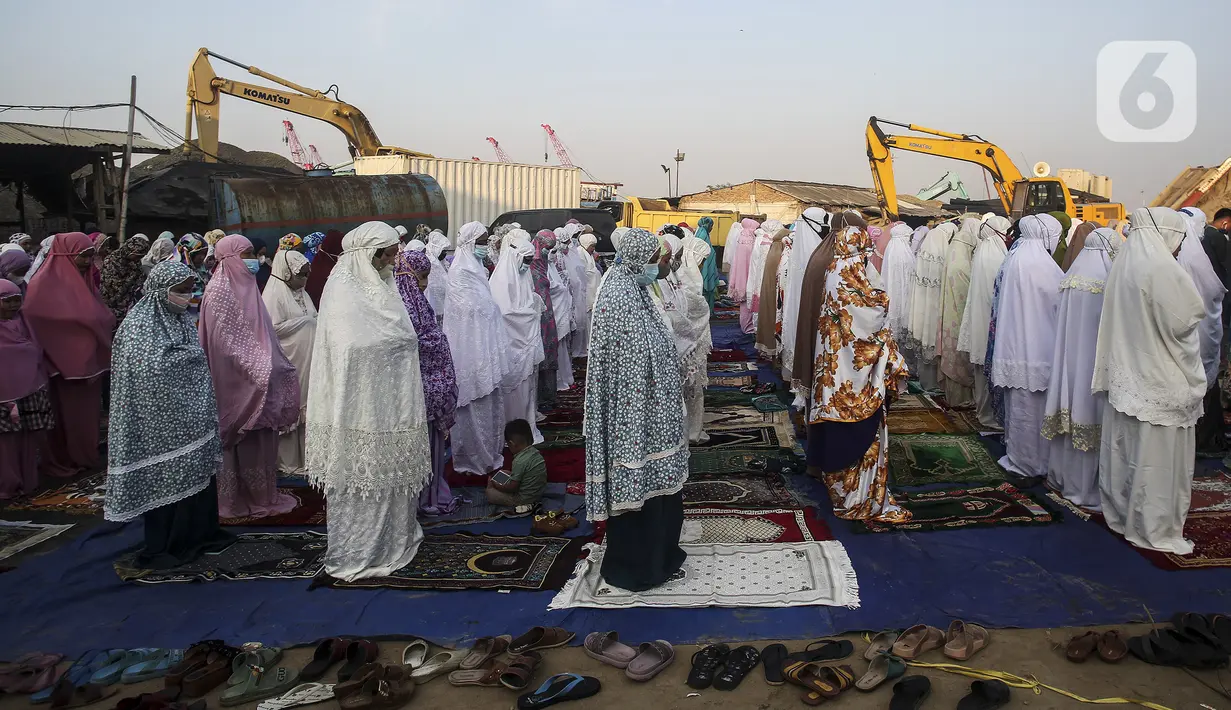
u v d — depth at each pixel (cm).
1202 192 1365
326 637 341
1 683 315
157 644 344
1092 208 1773
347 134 2022
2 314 515
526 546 429
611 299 361
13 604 380
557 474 544
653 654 320
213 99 1825
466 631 348
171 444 407
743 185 3825
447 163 1731
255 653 324
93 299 583
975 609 351
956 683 301
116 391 396
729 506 479
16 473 531
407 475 406
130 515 397
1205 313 387
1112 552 402
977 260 610
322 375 394
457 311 529
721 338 1145
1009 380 516
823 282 487
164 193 1455
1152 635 317
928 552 409
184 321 423
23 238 880
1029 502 468
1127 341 402
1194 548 402
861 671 309
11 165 1452
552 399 718
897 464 546
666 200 3291
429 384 464
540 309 663
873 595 367
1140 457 402
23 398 529
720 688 301
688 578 385
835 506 467
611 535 381
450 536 444
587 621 352
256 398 475
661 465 368
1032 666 308
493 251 752
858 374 446
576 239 1020
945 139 1820
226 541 445
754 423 665
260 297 496
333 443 389
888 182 1822
